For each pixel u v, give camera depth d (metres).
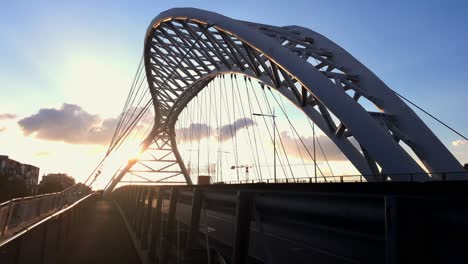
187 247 7.10
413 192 2.61
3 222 8.69
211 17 41.41
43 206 13.86
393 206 2.52
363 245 3.10
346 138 32.31
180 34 52.44
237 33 37.34
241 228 4.63
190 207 7.80
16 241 7.50
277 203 4.14
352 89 34.59
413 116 31.98
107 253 15.38
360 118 27.88
